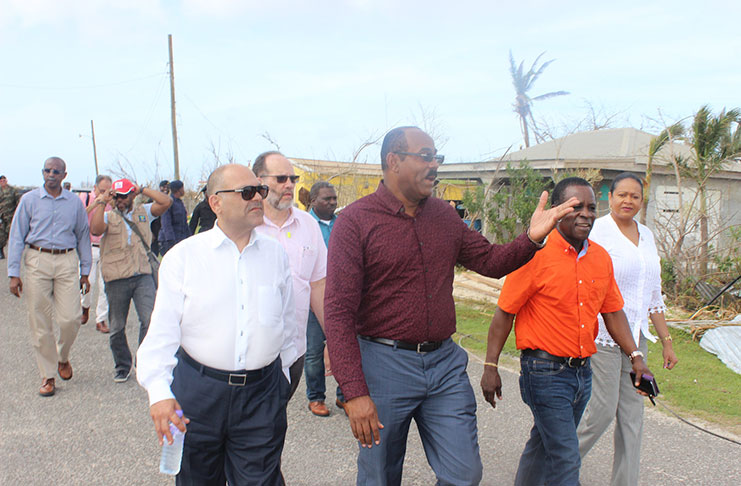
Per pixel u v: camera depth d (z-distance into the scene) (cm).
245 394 260
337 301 264
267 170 358
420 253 270
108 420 482
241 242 269
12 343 714
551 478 303
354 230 269
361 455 278
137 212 589
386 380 272
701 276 923
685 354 676
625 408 343
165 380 239
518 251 274
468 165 1645
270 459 269
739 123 970
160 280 253
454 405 272
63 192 555
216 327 256
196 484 270
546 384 299
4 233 1425
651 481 389
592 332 303
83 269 582
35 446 431
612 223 364
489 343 323
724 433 465
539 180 1293
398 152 266
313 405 505
